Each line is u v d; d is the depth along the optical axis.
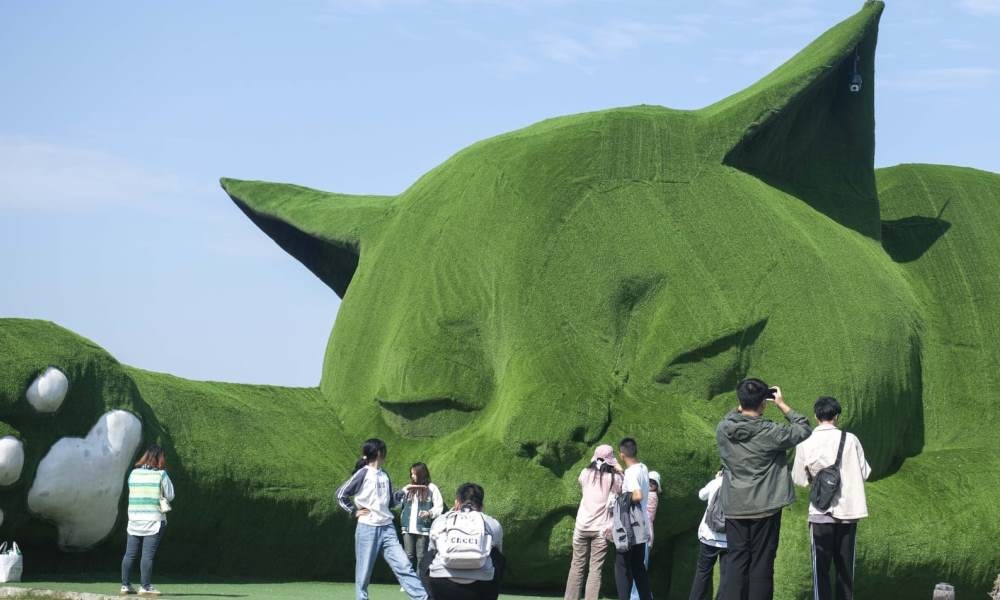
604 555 15.73
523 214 21.42
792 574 18.58
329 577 20.33
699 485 19.19
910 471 20.92
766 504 11.88
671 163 22.03
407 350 21.19
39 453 17.33
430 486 18.00
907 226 24.91
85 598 15.29
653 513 16.83
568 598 15.88
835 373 20.34
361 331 22.61
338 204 26.22
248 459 19.61
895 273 23.00
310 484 19.88
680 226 21.34
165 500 16.17
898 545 19.27
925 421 22.05
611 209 21.41
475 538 12.55
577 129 22.48
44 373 17.17
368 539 14.48
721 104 23.69
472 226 21.94
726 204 21.64
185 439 19.20
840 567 12.61
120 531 18.34
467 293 21.38
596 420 19.20
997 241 24.44
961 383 22.50
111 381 18.12
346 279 26.89
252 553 19.64
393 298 22.48
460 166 23.36
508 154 22.62
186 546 19.17
